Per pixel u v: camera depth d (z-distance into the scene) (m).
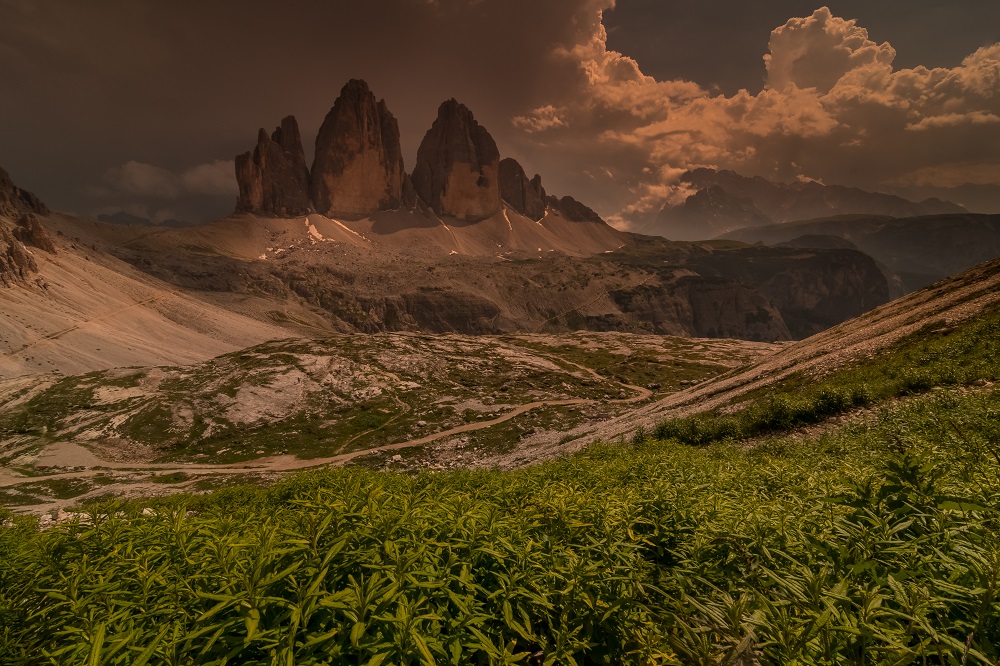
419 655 2.62
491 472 15.16
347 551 3.55
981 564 3.00
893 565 3.38
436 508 4.68
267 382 139.88
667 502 5.86
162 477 100.12
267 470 102.12
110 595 3.27
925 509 3.84
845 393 28.38
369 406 131.38
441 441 110.56
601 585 3.76
